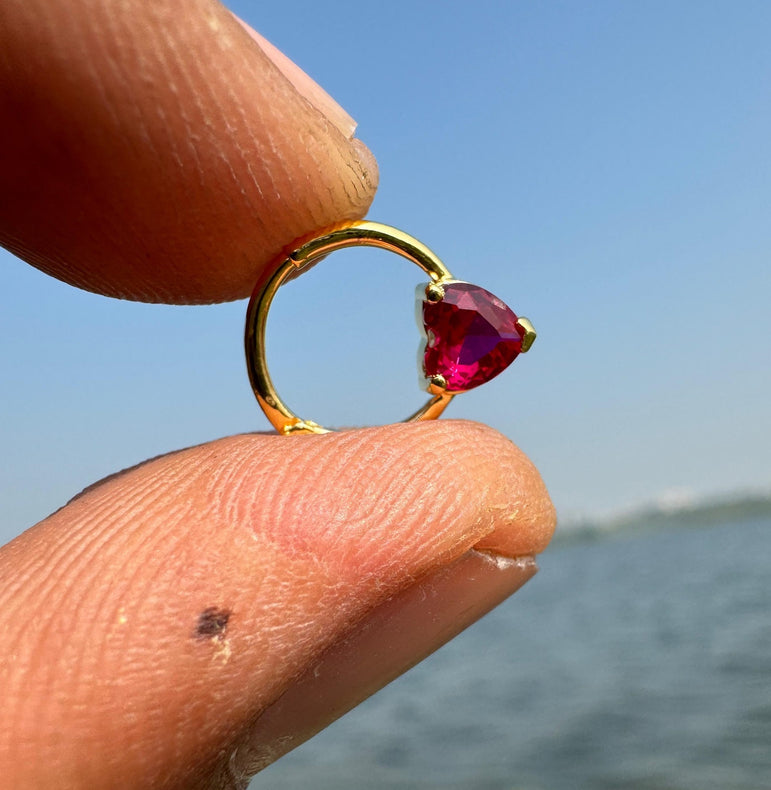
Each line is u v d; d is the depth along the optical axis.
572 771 0.18
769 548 0.69
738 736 0.18
